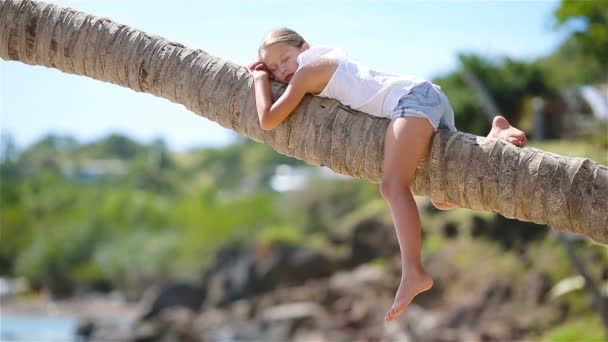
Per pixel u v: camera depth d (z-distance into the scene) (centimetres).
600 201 558
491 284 3222
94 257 7719
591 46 3550
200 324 4566
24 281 7794
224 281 4966
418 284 549
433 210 4019
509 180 572
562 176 565
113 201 8481
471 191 582
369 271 4072
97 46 671
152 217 8288
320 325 3772
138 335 4328
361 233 4438
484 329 2952
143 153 16575
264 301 4494
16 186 9538
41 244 7731
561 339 2620
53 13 682
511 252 3475
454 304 3384
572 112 4044
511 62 4381
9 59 697
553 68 4478
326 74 611
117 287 7531
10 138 12325
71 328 5500
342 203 6744
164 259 7375
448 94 4303
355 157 603
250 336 4019
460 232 3803
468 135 596
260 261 4856
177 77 655
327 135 609
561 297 2911
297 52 643
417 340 3088
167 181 12144
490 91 4262
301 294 4259
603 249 2953
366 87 604
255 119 633
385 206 4550
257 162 13312
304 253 4628
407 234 561
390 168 580
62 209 8775
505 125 623
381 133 596
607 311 2431
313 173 7469
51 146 14762
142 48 665
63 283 7631
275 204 7569
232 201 8088
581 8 3384
